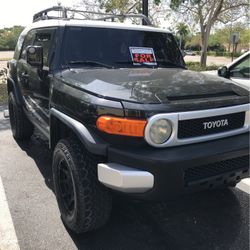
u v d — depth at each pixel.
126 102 2.83
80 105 3.11
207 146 2.94
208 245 3.23
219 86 3.37
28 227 3.48
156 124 2.76
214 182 3.00
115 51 4.23
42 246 3.19
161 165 2.71
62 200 3.48
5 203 3.95
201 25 26.95
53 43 4.14
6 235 3.34
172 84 3.26
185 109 2.84
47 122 4.18
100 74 3.59
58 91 3.57
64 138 3.39
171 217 3.70
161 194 2.78
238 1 26.84
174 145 2.85
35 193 4.20
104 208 3.14
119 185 2.76
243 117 3.21
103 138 2.90
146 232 3.43
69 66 3.93
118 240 3.29
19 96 5.62
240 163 3.12
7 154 5.50
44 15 5.50
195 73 3.92
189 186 2.86
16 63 5.83
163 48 4.67
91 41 4.16
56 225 3.52
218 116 3.02
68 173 3.27
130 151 2.78
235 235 3.38
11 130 6.68
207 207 3.90
